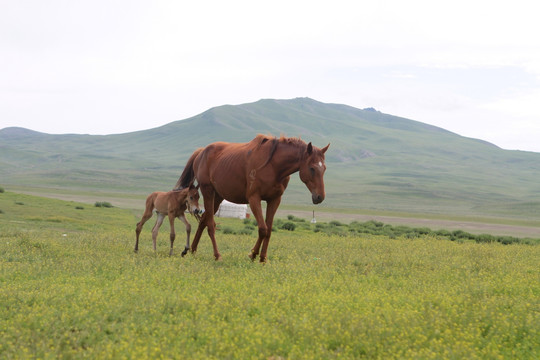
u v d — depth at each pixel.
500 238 36.28
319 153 12.62
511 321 7.45
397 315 7.39
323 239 24.75
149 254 14.81
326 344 6.32
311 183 12.57
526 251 20.14
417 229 41.53
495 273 12.71
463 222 75.88
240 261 13.45
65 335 6.48
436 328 7.04
